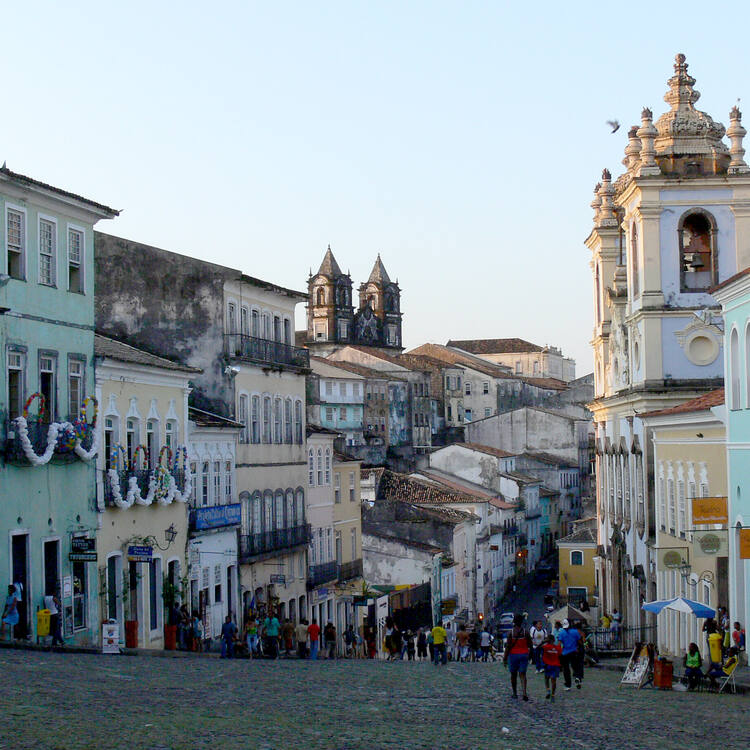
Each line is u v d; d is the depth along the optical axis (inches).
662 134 2215.8
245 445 2235.5
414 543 3154.5
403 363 6594.5
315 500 2615.7
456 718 921.5
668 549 1866.4
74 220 1595.7
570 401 6545.3
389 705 994.7
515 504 4822.8
